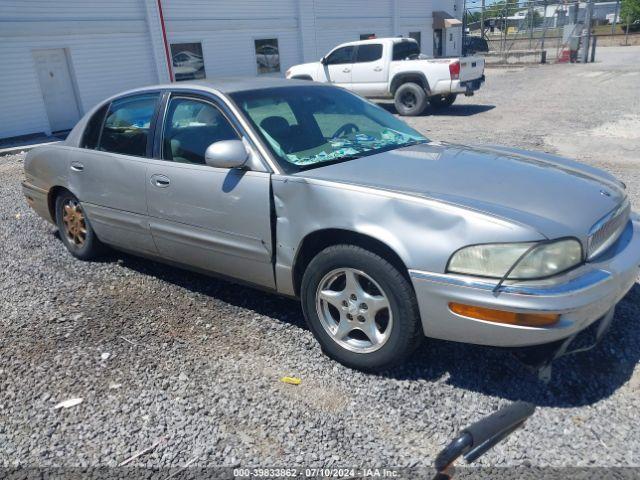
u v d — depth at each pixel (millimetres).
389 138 4074
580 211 2869
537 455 2500
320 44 23188
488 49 35844
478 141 10328
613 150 9055
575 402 2844
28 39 14680
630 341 3340
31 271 4930
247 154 3436
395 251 2826
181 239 3922
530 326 2582
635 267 2961
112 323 3891
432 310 2787
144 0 16984
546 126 11711
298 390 3045
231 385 3115
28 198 5426
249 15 20297
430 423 2744
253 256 3516
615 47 41125
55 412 2961
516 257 2592
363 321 3100
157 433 2766
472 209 2744
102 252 5012
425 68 14250
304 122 3902
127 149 4254
